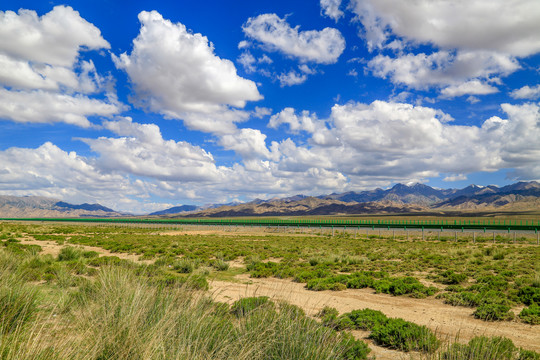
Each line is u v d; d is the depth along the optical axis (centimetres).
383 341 838
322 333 487
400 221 19738
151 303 500
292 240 5566
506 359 598
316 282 1636
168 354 388
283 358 433
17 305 525
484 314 1121
